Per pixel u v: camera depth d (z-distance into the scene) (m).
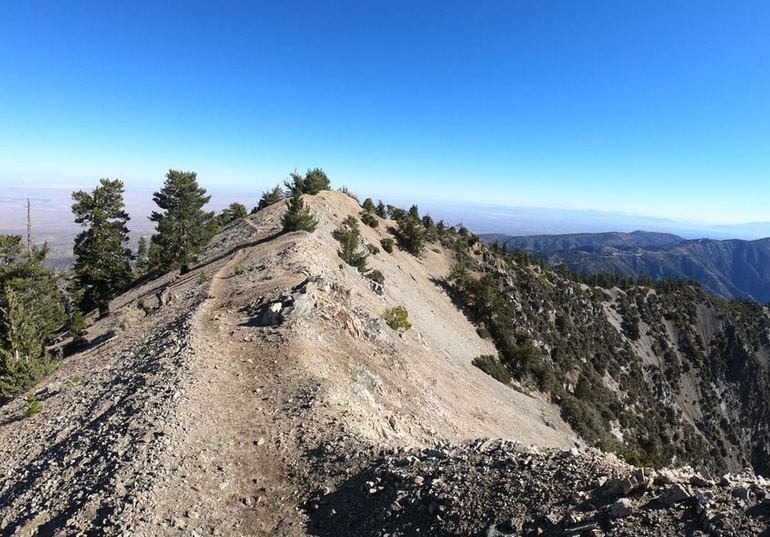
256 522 12.49
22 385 27.23
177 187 57.09
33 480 15.39
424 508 10.84
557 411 65.31
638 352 131.62
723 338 147.50
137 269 94.25
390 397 26.11
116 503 12.69
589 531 8.15
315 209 75.81
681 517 7.75
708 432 123.81
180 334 26.28
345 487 13.16
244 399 19.30
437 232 119.44
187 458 14.89
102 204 61.84
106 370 25.27
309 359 23.42
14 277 46.25
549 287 126.12
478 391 43.69
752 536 6.78
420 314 64.25
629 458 34.56
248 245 55.94
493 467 11.67
